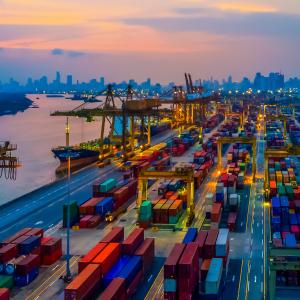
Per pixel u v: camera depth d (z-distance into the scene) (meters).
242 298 73.88
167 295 68.44
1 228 115.81
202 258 82.44
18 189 185.88
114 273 74.06
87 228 113.31
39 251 88.00
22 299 74.12
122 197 132.50
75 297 64.50
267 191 142.25
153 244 91.19
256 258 91.88
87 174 191.50
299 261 66.31
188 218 115.94
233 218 114.25
